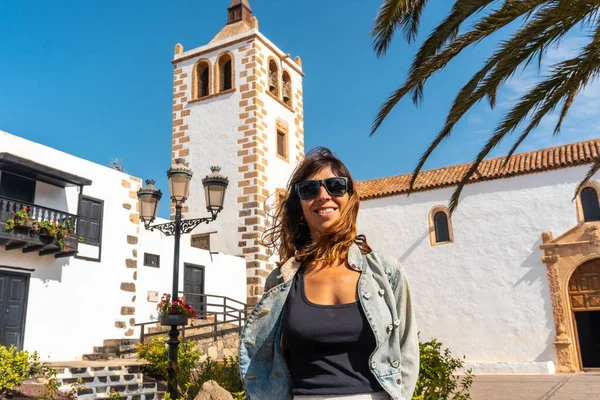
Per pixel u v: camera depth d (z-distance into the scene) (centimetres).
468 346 1995
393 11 782
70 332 1530
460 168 2267
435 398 620
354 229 256
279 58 2677
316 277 240
